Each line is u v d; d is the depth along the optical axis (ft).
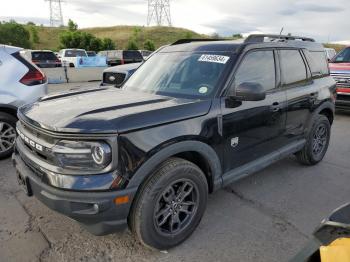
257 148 12.37
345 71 27.55
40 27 269.85
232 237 10.45
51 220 11.16
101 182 8.07
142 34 258.37
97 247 9.82
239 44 12.16
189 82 11.44
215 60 11.70
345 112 31.30
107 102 10.03
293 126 14.25
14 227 10.72
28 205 12.14
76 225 10.87
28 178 9.13
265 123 12.39
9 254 9.41
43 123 8.57
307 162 16.30
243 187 14.08
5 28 201.05
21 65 17.12
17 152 10.77
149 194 8.78
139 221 8.85
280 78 13.33
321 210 12.29
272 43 13.21
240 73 11.44
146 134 8.59
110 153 8.07
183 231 9.93
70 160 8.16
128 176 8.29
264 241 10.28
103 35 268.00
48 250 9.64
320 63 16.35
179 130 9.23
